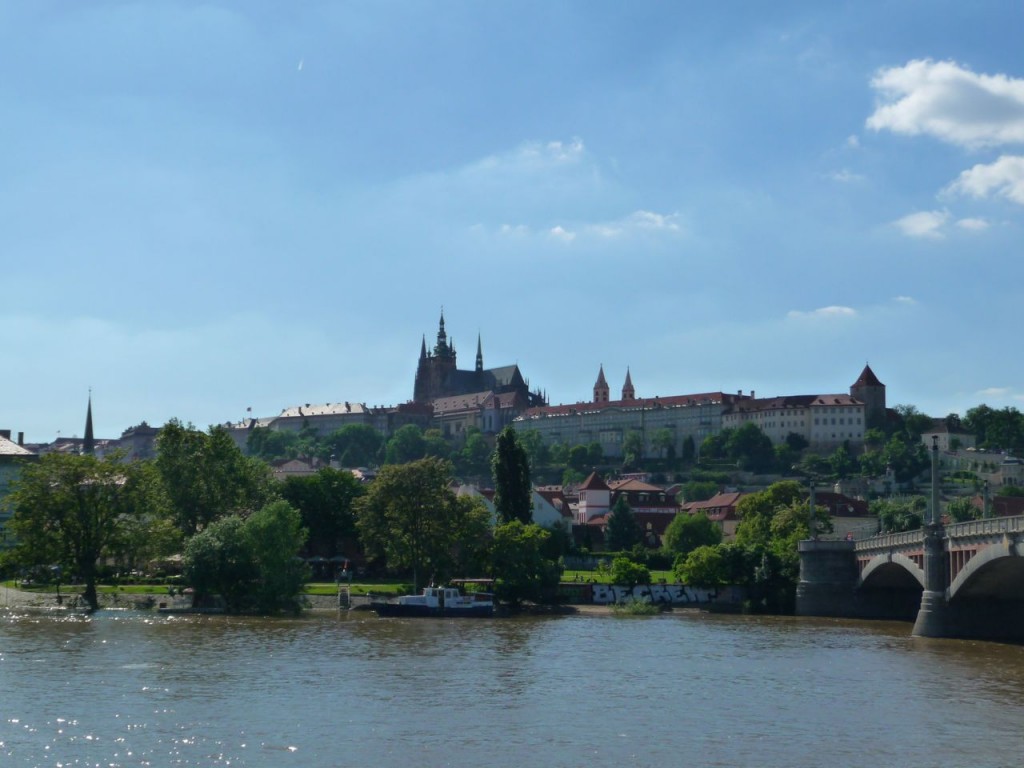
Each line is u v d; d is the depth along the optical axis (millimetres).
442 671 110625
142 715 86188
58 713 86562
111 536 180000
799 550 194375
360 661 117188
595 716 88000
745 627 163875
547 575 198750
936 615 146750
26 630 143625
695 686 102625
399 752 75750
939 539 147750
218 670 109250
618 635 148250
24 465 183250
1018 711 91250
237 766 71875
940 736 81812
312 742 78188
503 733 81625
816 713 89938
